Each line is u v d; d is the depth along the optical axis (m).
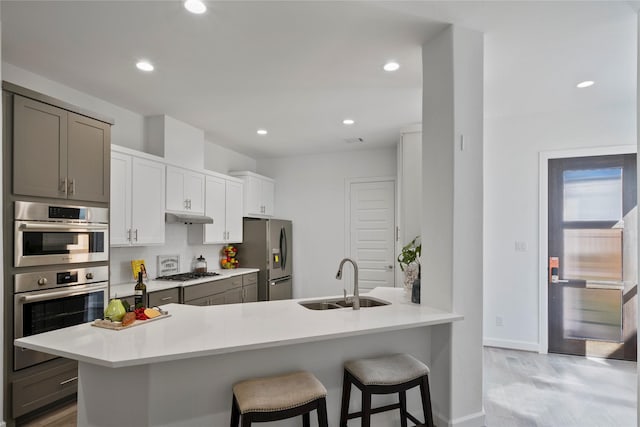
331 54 2.56
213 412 1.78
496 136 3.98
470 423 2.25
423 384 1.93
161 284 3.55
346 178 5.71
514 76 2.89
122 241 3.17
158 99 3.39
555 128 3.77
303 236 5.93
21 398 2.27
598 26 2.17
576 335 3.69
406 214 3.97
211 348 1.53
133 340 1.63
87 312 2.68
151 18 2.10
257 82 3.03
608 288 3.59
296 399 1.59
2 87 2.18
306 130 4.51
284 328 1.86
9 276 2.21
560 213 3.76
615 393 2.82
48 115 2.44
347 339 2.12
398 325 1.95
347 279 5.66
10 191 2.22
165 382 1.68
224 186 4.77
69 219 2.57
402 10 2.04
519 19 2.12
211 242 4.49
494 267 3.95
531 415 2.49
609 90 3.17
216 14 2.06
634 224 3.51
